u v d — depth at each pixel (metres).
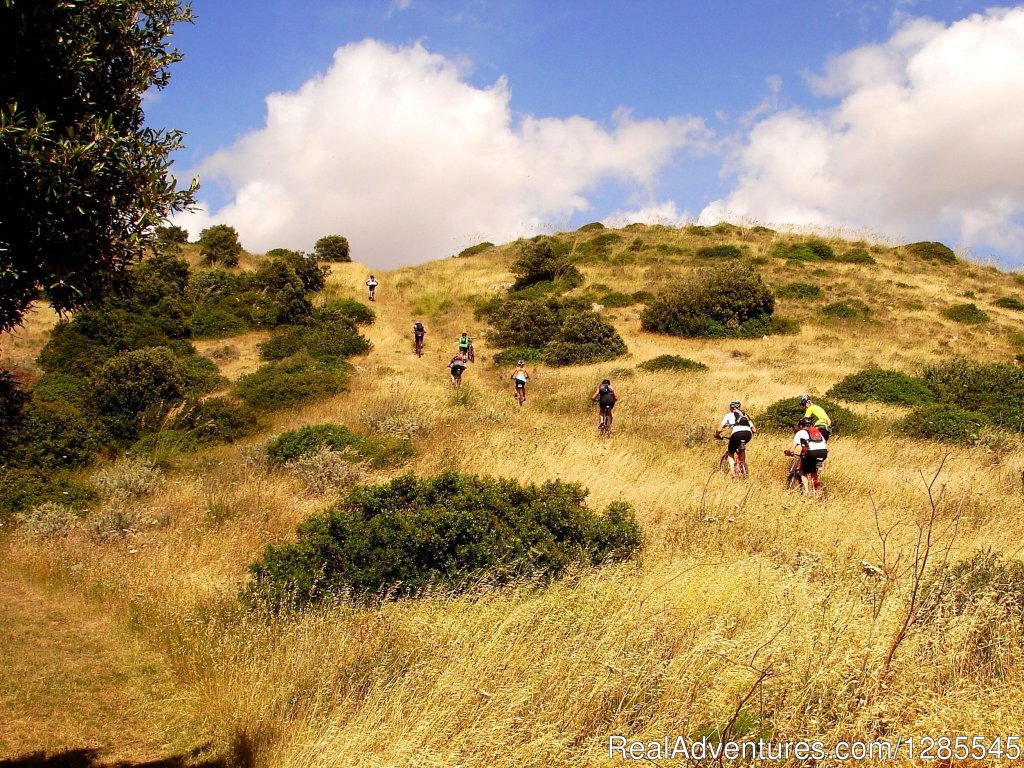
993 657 3.67
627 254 42.38
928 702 3.21
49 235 2.82
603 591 4.90
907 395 17.58
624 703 3.62
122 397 15.94
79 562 7.18
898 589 4.33
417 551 6.04
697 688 3.53
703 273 31.69
